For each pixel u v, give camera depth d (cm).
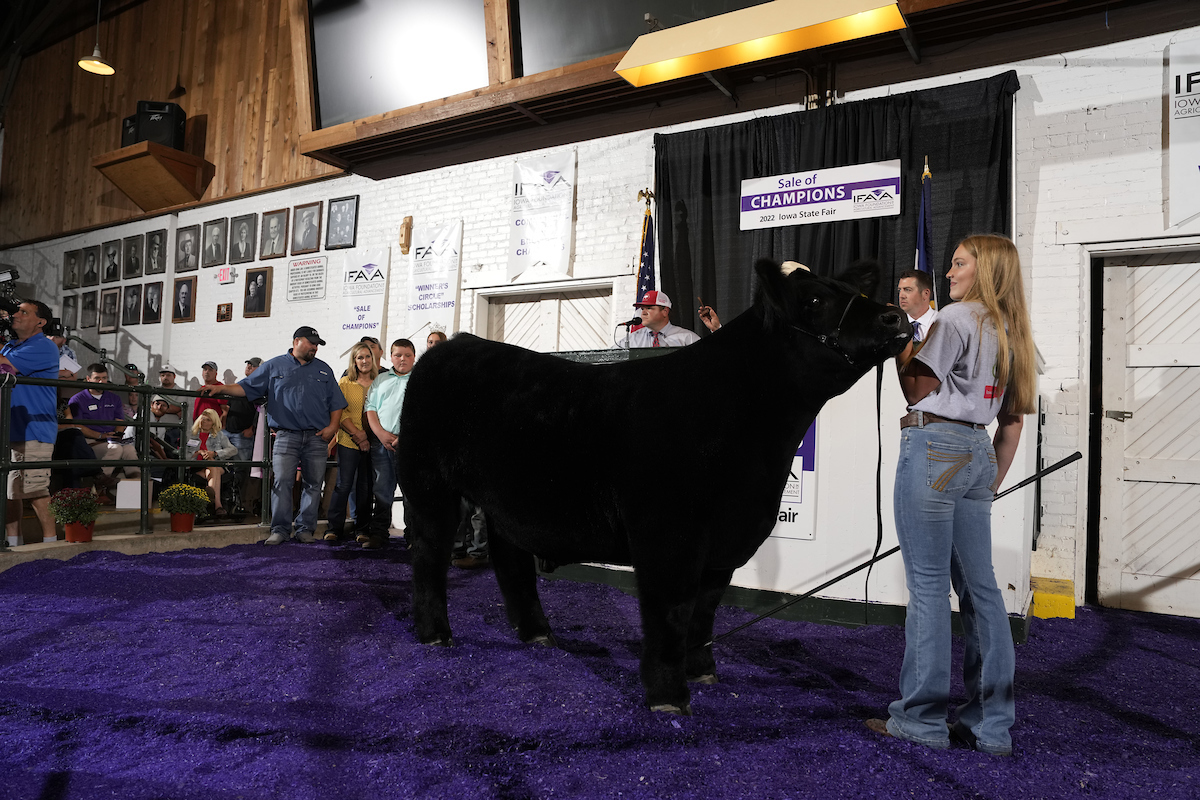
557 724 223
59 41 1329
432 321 849
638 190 735
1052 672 320
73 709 230
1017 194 564
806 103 652
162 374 942
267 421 600
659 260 704
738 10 605
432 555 310
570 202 762
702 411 233
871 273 235
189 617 341
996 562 365
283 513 574
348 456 592
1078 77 552
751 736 221
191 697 243
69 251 1270
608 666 286
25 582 403
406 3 795
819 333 217
